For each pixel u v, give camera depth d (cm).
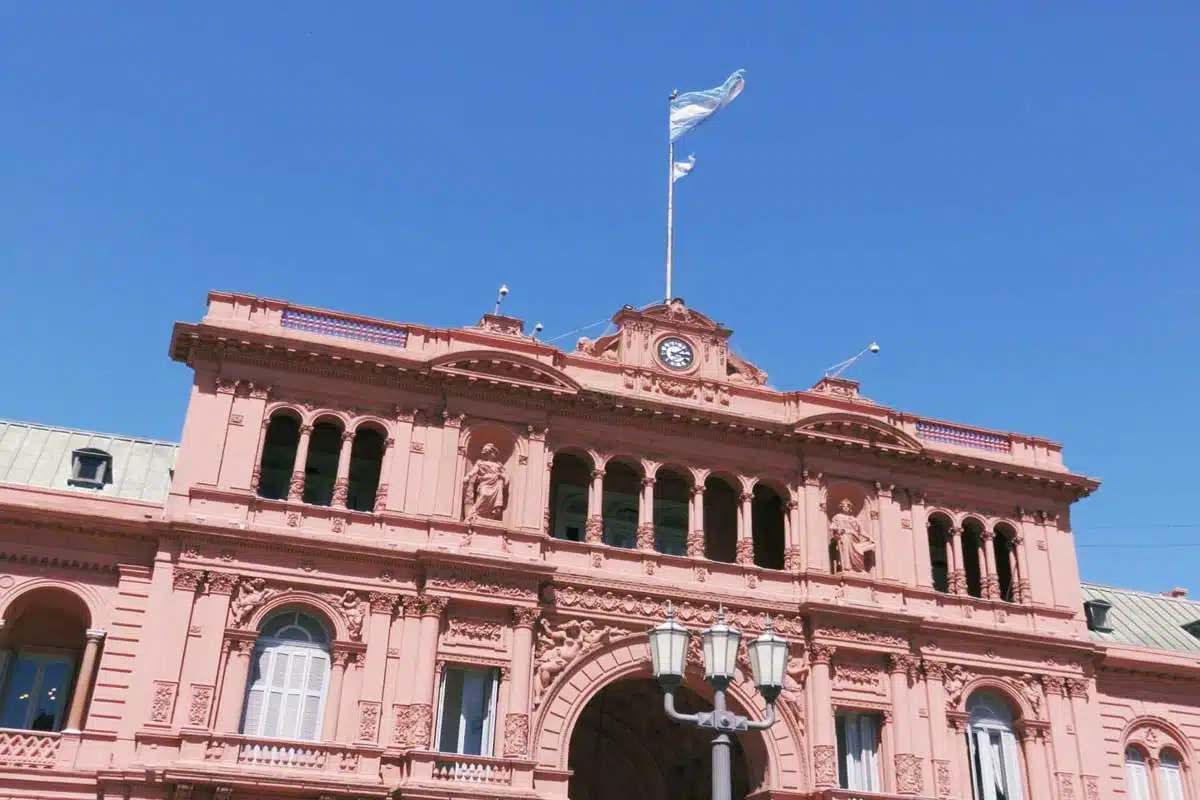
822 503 5266
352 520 4572
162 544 4297
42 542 4328
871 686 4959
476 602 4512
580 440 5050
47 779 3897
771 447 5300
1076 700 5281
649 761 5862
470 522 4662
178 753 3994
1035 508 5666
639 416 5119
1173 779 5584
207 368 4653
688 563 4947
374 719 4247
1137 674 5656
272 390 4697
